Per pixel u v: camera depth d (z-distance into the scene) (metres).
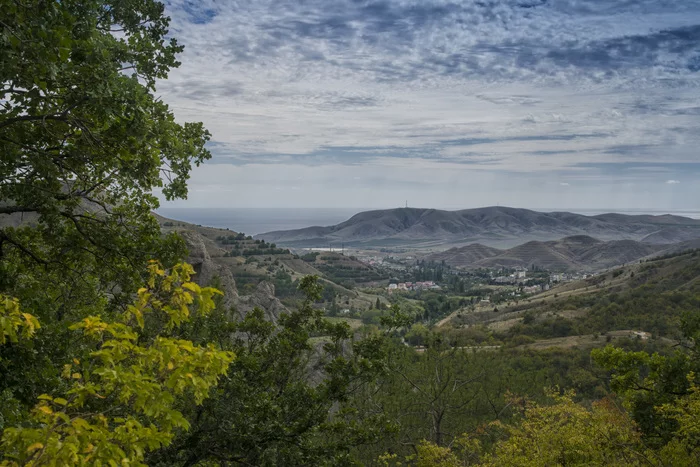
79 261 10.44
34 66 6.57
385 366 12.73
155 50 9.66
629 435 12.52
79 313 10.00
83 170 9.44
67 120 7.42
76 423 3.69
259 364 12.19
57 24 6.53
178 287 4.67
